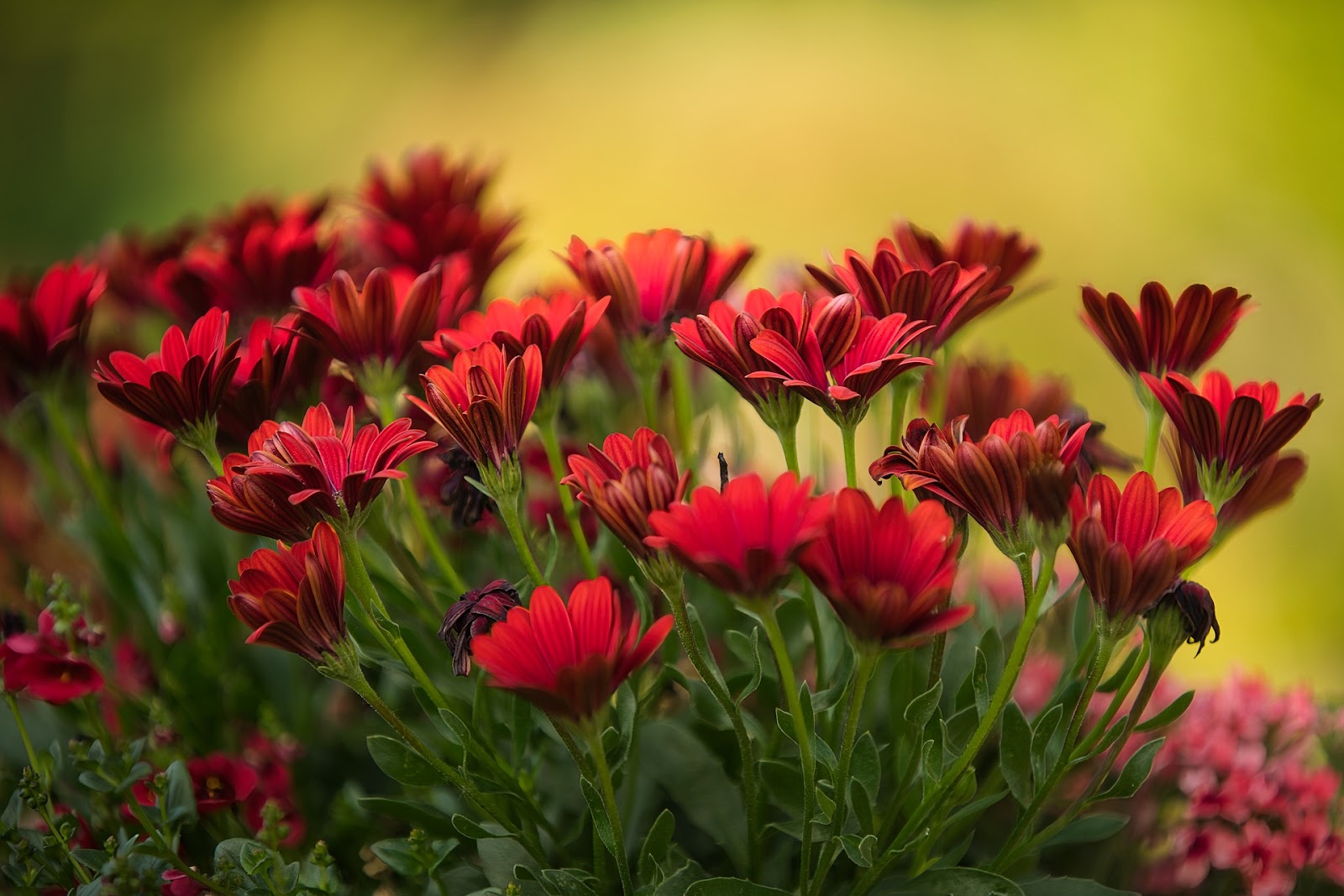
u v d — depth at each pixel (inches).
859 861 44.2
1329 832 49.7
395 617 49.0
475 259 53.1
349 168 193.0
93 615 55.2
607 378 53.2
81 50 229.8
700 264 47.3
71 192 195.3
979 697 44.3
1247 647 117.0
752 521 41.5
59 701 47.6
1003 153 185.8
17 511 57.9
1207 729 51.1
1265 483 46.2
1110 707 45.0
